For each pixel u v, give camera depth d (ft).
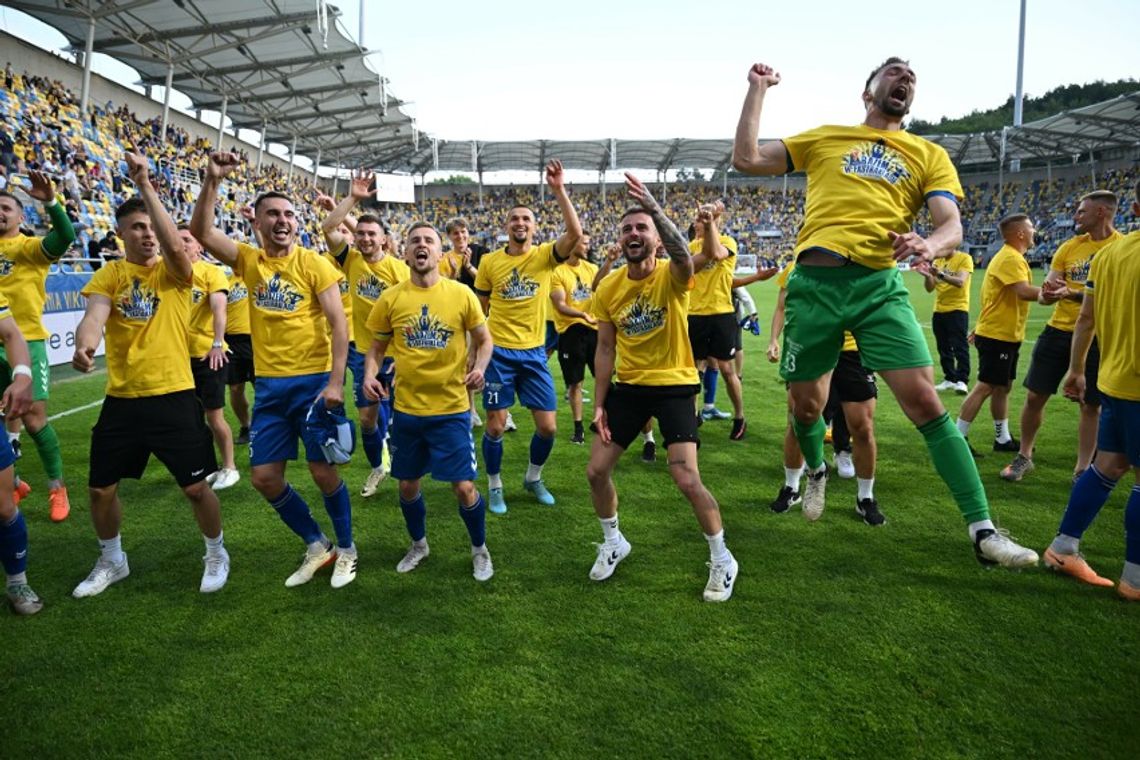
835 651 8.75
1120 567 11.24
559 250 15.15
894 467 17.07
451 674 8.43
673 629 9.39
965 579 10.75
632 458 18.47
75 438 20.88
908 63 9.75
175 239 10.24
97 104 75.82
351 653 8.95
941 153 9.89
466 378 10.96
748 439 20.30
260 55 77.56
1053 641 8.89
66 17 60.34
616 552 11.17
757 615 9.72
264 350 11.07
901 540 12.43
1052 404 24.14
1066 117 123.54
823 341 10.33
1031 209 154.20
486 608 10.14
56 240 14.48
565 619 9.75
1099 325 10.27
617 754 7.00
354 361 18.40
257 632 9.53
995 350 17.78
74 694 8.13
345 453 10.66
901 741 7.09
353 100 102.06
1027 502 14.30
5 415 9.73
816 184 10.25
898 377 9.62
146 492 15.81
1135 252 9.55
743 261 144.36
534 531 13.34
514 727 7.43
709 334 19.76
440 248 11.27
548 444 15.14
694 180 182.91
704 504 10.18
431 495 15.71
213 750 7.16
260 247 12.11
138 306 10.41
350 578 11.10
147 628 9.67
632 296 10.50
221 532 11.16
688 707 7.71
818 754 6.94
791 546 12.22
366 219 17.63
